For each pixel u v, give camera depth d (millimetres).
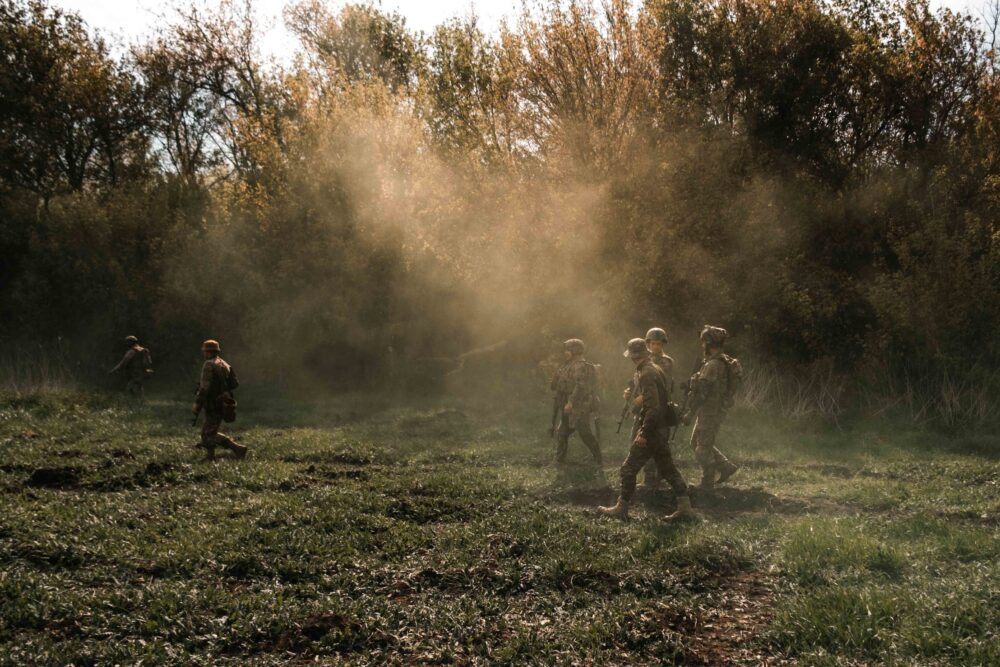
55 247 23875
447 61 26500
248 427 13820
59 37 27719
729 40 19938
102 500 7586
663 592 5418
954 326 14398
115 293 23688
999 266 14586
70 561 5766
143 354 18688
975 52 18344
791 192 18422
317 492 8062
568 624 4766
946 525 6785
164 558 5750
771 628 4672
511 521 7055
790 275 16797
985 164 16594
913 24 18875
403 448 11453
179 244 23938
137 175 29641
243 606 4871
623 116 19109
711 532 6664
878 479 9383
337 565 5801
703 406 8562
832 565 5738
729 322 16812
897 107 19047
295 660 4281
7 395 16062
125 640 4383
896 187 18156
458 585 5512
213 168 32781
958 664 4059
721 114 19969
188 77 30922
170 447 10812
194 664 4137
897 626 4547
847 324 16312
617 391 16625
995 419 13195
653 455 7395
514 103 19875
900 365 15281
